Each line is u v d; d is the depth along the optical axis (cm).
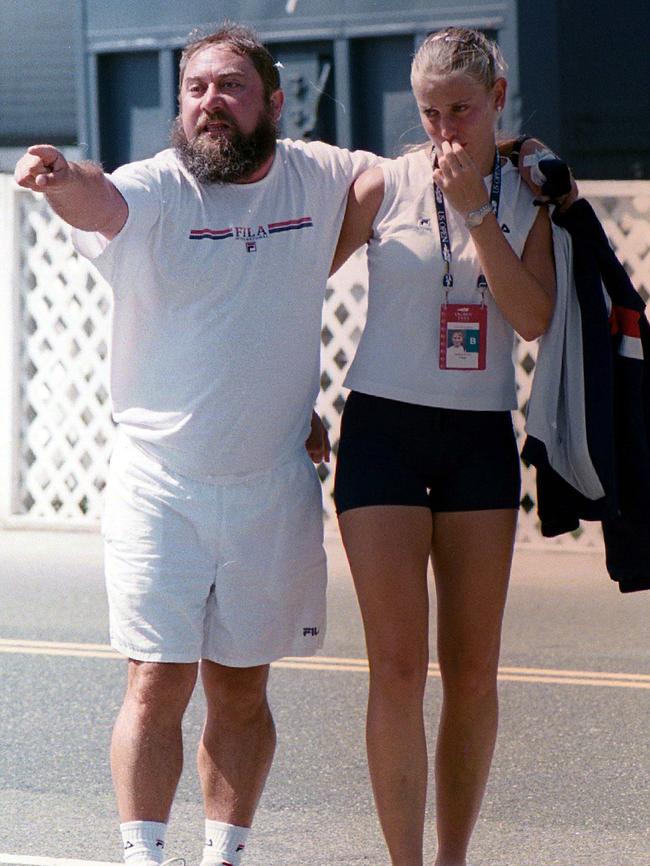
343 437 1400
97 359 3269
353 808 1698
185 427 1332
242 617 1365
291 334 1344
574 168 3331
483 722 1402
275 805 1708
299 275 1343
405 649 1333
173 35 3522
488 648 1395
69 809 1684
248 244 1321
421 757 1337
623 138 3312
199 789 1761
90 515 3344
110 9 3572
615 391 1414
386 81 3397
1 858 1531
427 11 3331
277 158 1351
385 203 1373
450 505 1381
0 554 3125
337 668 2295
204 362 1325
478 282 1366
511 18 3275
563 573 2958
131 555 1343
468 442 1378
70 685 2177
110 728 1977
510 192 1379
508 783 1789
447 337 1358
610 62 3309
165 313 1332
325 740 1938
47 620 2575
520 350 3112
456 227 1361
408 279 1359
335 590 2830
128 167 1321
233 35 1335
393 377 1369
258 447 1345
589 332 1383
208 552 1349
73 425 3319
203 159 1295
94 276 3247
